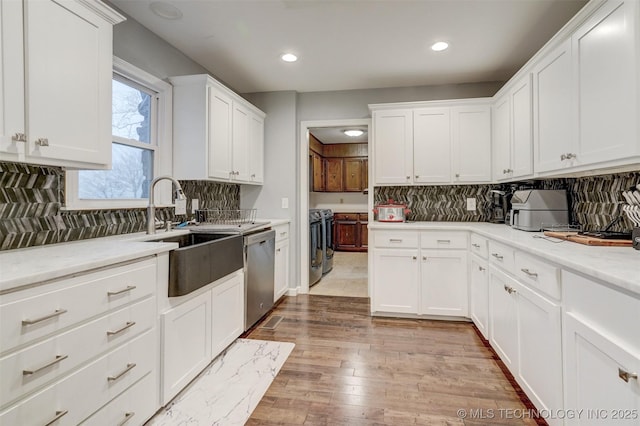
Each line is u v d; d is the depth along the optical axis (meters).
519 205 2.43
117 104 2.21
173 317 1.65
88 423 1.18
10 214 1.53
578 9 2.12
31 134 1.29
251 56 2.81
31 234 1.61
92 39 1.55
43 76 1.33
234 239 2.27
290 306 3.33
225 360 2.17
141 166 2.41
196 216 2.91
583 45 1.64
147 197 2.46
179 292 1.65
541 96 2.11
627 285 0.92
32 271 1.01
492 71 3.12
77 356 1.14
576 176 2.12
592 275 1.08
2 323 0.91
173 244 1.66
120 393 1.33
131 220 2.23
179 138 2.60
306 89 3.64
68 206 1.79
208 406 1.69
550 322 1.37
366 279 4.52
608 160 1.47
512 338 1.82
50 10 1.36
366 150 6.80
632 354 0.92
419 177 3.20
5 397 0.92
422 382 1.91
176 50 2.66
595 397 1.09
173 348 1.66
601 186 2.01
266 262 2.93
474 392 1.80
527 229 2.30
